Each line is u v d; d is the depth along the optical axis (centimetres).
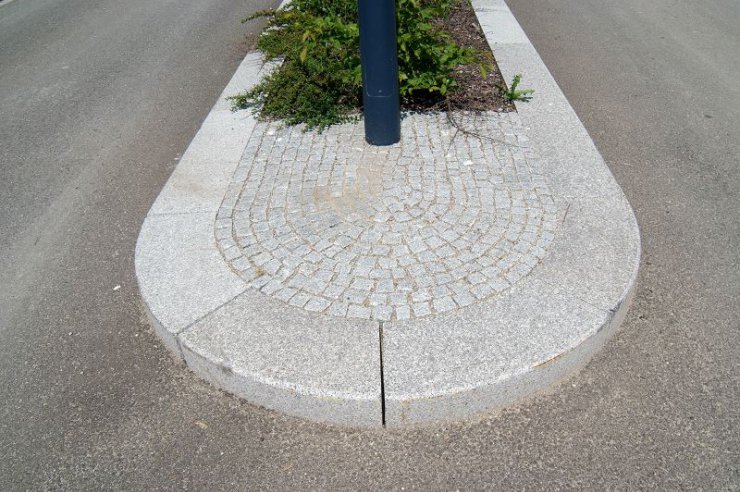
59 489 268
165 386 313
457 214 390
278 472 270
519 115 514
